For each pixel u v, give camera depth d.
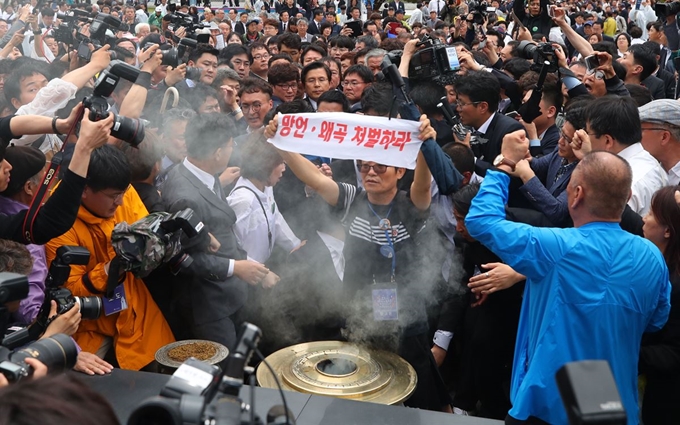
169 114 3.88
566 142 3.46
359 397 2.54
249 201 3.52
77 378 1.07
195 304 3.20
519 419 2.21
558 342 2.16
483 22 9.38
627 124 3.21
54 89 3.19
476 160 4.21
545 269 2.20
